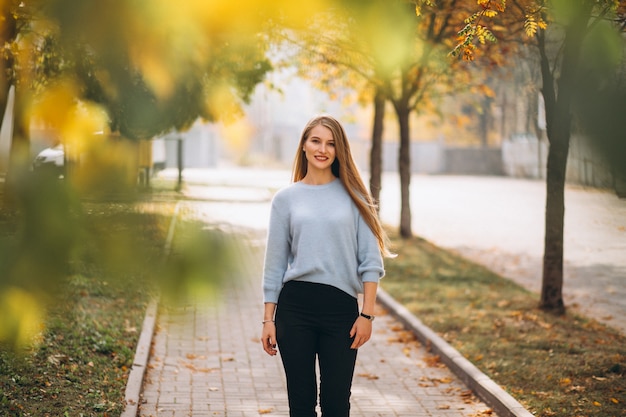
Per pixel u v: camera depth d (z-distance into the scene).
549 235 9.62
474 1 9.12
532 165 47.44
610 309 10.14
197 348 7.60
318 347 3.73
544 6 5.17
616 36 4.23
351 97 18.06
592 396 6.02
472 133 55.41
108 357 6.50
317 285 3.65
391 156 57.66
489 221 22.61
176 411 5.66
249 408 5.83
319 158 3.76
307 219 3.67
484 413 5.84
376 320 9.69
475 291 11.30
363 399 6.21
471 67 13.57
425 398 6.27
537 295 11.16
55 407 5.02
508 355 7.41
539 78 10.98
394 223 21.89
